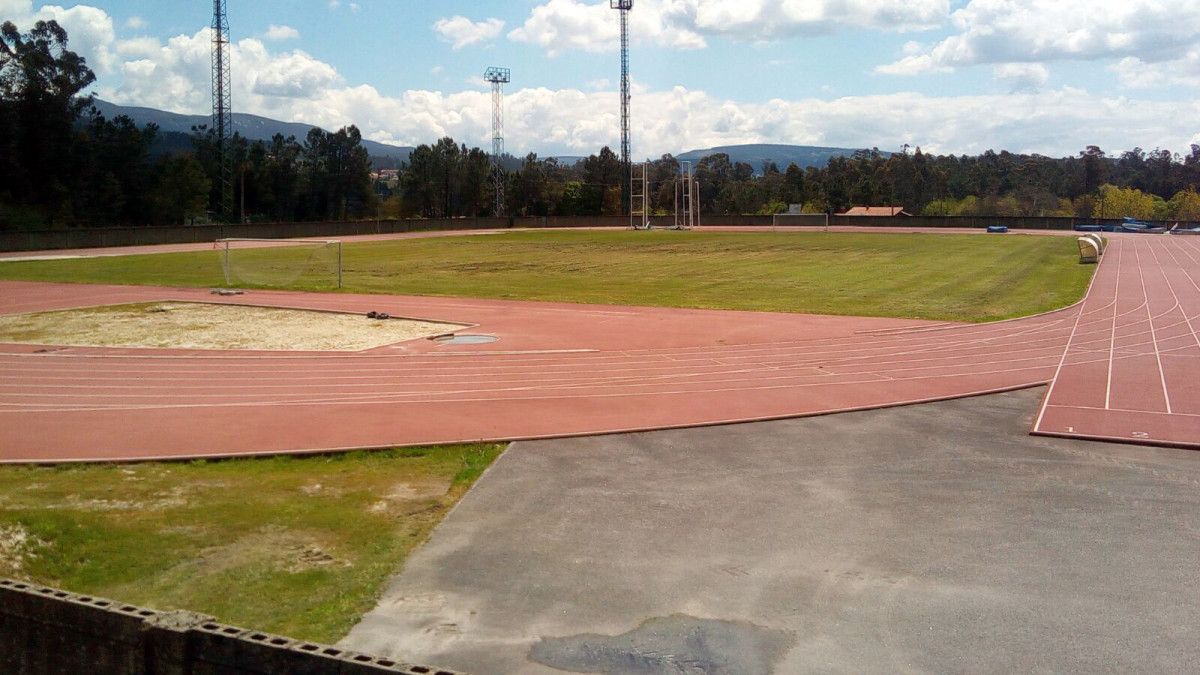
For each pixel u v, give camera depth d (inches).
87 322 1040.2
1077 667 289.3
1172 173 6806.1
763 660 294.0
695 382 720.3
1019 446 546.0
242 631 197.9
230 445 536.7
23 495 443.8
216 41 3604.8
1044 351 864.3
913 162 6205.7
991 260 2069.4
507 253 2380.7
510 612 326.6
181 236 2610.7
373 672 182.9
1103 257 2144.4
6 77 3110.2
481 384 710.5
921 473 492.7
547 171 6486.2
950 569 365.7
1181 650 300.2
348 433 565.3
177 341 908.6
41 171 3181.6
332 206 4756.4
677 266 1947.6
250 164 4163.4
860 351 864.3
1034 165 7253.9
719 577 357.7
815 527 411.8
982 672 286.4
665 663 291.9
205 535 394.6
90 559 366.6
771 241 2982.3
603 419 603.5
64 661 211.8
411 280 1608.0
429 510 433.4
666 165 7327.8
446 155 5315.0
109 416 602.9
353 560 371.2
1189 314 1131.3
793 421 604.1
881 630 314.2
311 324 1031.6
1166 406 641.6
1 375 735.7
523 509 434.9
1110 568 366.9
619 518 422.9
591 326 1023.0
